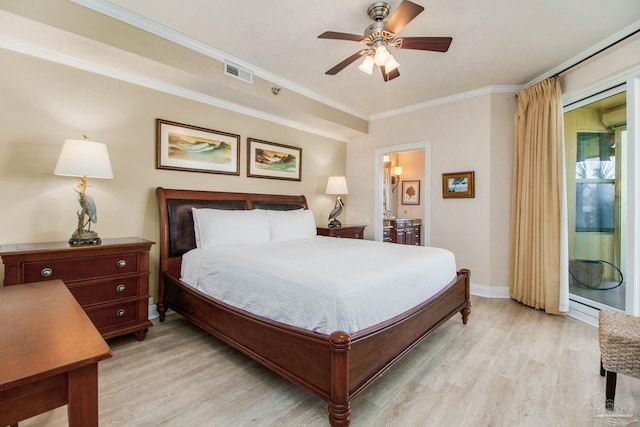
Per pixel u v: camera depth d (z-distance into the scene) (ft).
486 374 6.40
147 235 9.50
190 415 5.08
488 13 7.20
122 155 8.94
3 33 6.83
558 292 9.76
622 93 8.59
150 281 9.49
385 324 5.48
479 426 4.86
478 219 12.17
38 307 3.80
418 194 21.16
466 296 9.16
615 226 8.95
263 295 6.09
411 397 5.62
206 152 10.83
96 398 2.61
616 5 6.88
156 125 9.59
